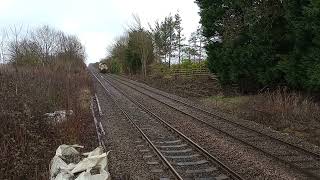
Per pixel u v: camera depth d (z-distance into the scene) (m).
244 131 16.25
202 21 28.47
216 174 10.31
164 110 23.47
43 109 14.72
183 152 12.86
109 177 8.48
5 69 21.61
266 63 22.81
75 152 10.27
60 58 50.81
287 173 10.22
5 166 9.58
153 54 64.75
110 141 14.73
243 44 25.19
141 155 12.69
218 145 13.59
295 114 17.59
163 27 63.41
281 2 21.61
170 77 46.41
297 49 19.28
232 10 25.98
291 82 20.25
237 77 25.98
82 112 18.39
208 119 19.61
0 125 11.42
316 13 16.84
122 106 25.39
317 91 19.42
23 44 39.50
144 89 39.75
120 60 83.62
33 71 24.25
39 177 9.36
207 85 35.88
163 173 10.61
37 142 11.62
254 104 21.22
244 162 11.27
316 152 12.45
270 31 22.48
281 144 13.68
